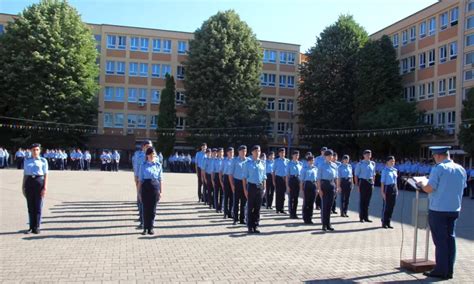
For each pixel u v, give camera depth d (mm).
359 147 49500
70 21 48625
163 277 7219
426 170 29672
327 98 51250
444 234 7758
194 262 8281
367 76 47906
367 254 9469
